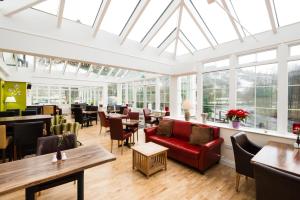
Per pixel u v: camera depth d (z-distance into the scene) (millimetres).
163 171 3223
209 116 4559
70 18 3613
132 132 4777
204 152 3035
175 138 4105
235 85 3885
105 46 4062
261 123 3518
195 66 4812
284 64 3102
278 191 1467
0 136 3242
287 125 3100
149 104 8281
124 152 4273
